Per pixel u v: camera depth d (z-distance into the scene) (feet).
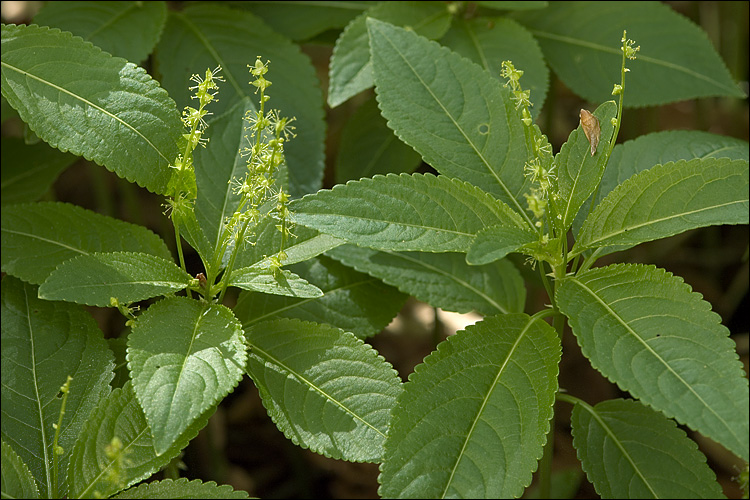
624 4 3.54
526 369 3.07
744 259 3.49
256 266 3.14
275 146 3.05
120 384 3.22
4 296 3.21
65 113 3.12
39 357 3.17
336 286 3.30
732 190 3.07
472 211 3.11
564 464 3.69
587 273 3.10
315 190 3.44
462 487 2.99
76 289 3.07
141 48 3.42
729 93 3.48
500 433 3.02
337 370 3.13
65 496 3.11
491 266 3.31
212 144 3.25
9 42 3.12
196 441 3.65
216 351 3.04
